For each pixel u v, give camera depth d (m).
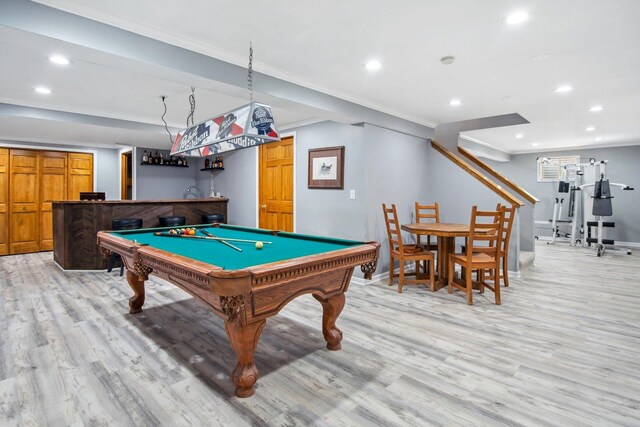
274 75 3.19
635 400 1.93
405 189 5.08
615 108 4.52
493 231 4.05
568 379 2.15
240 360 1.96
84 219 4.93
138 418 1.76
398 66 3.10
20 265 5.39
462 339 2.73
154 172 7.16
